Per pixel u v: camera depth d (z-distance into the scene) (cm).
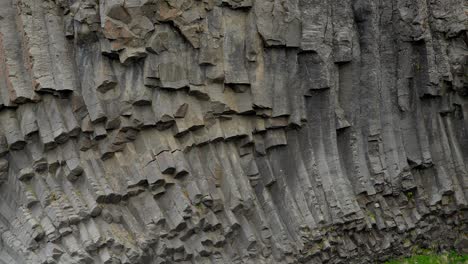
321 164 1026
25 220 879
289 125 1013
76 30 896
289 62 1012
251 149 999
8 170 920
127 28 882
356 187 1052
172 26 920
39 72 880
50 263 847
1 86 902
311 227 982
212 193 938
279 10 981
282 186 1003
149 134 927
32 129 892
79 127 902
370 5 1070
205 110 952
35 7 898
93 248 858
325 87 1016
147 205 909
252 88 973
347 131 1068
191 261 921
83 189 898
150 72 901
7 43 893
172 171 915
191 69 936
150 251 898
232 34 965
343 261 1028
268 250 957
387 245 1071
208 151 960
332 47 1042
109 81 894
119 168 909
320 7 1022
